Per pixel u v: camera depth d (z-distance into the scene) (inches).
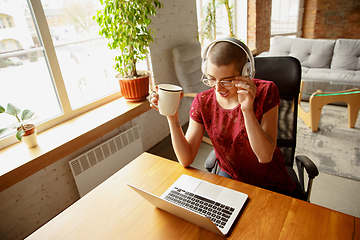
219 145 44.0
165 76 107.1
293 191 46.8
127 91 85.9
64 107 76.8
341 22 213.6
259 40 177.2
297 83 50.9
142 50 85.4
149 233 31.3
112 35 77.8
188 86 109.2
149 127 102.5
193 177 40.3
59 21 78.2
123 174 43.3
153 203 33.3
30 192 63.5
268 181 44.8
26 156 59.1
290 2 210.2
